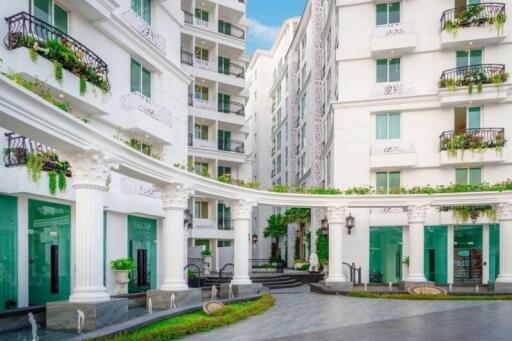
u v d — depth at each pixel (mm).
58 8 14930
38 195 13000
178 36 23297
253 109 60562
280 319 12445
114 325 10055
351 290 19484
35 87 10938
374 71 25516
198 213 34531
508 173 23594
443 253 23875
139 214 18375
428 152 24469
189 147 33531
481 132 23703
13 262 12492
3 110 7836
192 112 33812
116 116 17375
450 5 24688
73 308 10070
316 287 20578
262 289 19656
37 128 8773
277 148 53500
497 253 22906
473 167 24062
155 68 20453
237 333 10375
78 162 10562
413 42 24328
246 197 18406
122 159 11656
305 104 40062
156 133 19047
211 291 18250
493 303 15617
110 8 16156
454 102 23859
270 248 52625
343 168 25359
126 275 16531
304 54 41188
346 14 26016
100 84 15648
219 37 35250
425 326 11211
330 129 28312
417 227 19953
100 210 10867
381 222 24250
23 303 12695
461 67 24297
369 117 25281
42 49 12961
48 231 13852
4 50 12242
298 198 20156
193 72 33688
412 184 24578
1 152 12070
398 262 24250
